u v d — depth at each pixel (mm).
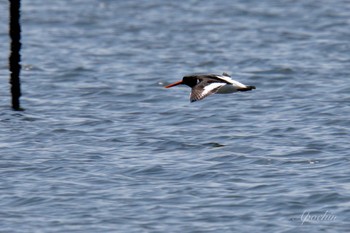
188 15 57812
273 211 19781
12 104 31422
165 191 21188
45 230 18812
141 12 59094
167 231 18688
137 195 20891
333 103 31781
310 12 58219
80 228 18891
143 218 19422
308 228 18812
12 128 27953
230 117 29688
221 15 57656
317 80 36812
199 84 19156
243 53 44531
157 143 25922
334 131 27203
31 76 38031
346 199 20375
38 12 58188
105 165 23406
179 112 30578
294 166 23156
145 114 30453
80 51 45312
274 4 61594
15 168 23094
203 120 29344
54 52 44844
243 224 19031
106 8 60531
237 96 33031
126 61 42562
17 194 21000
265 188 21312
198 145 25609
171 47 46812
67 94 34188
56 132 27469
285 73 38688
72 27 53312
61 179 22172
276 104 31812
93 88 35375
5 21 55875
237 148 25125
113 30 52438
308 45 46469
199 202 20406
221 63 42031
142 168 23062
